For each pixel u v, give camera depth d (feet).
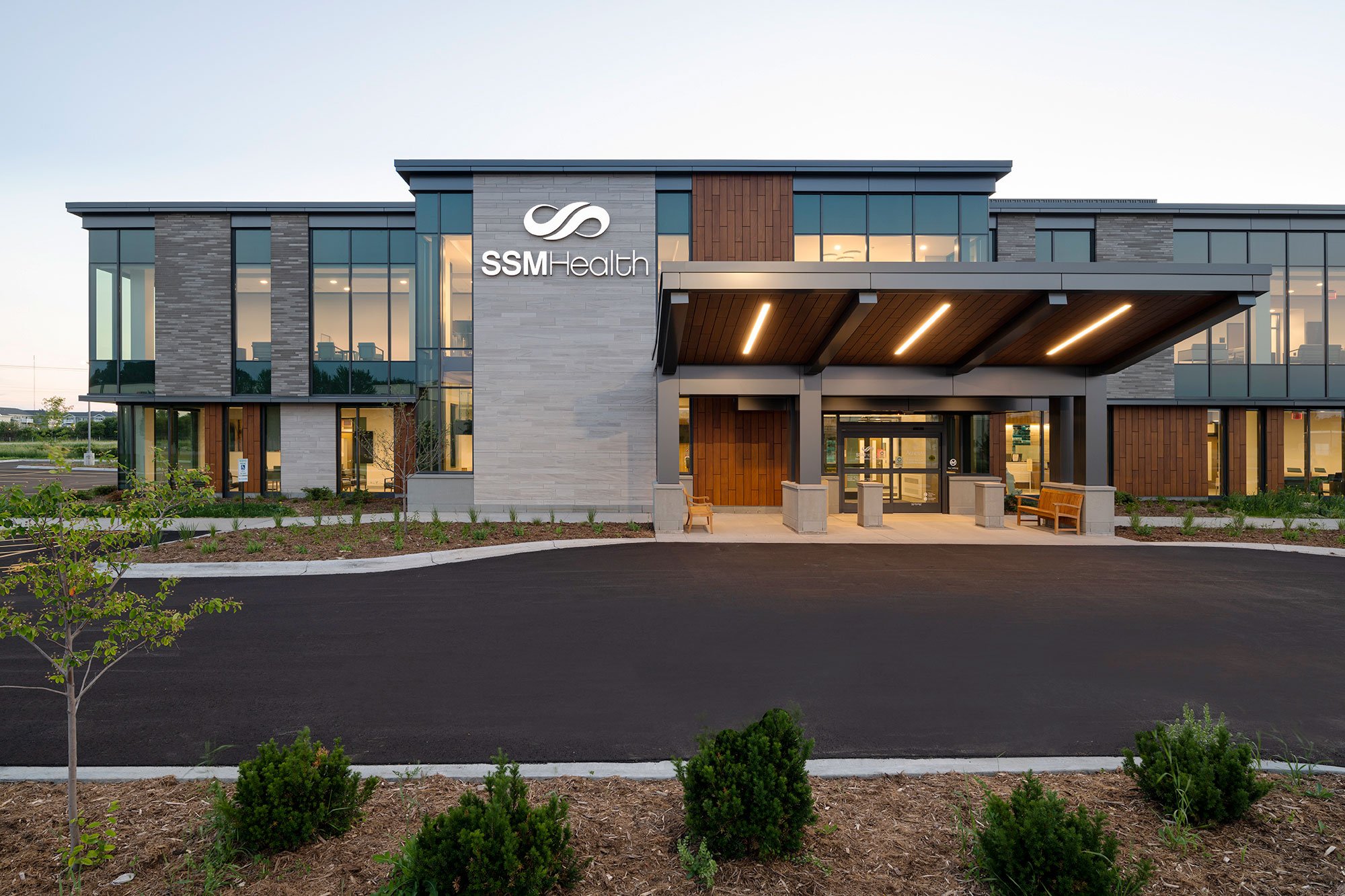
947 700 18.04
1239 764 11.62
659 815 11.64
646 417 55.83
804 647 22.63
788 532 49.26
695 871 9.78
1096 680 19.63
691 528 50.42
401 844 10.30
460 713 17.17
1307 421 68.90
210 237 69.05
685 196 57.21
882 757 14.73
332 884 9.66
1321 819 11.54
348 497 67.97
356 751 14.98
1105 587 31.50
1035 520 54.85
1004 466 62.08
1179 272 37.55
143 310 70.08
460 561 37.99
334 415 69.51
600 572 34.99
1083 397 49.52
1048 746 15.29
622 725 16.40
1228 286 37.47
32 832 11.11
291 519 53.36
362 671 20.35
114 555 12.14
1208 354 67.72
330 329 69.00
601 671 20.33
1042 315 39.55
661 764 14.07
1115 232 66.85
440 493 56.75
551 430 55.62
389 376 68.95
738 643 23.17
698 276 37.50
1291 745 15.38
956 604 28.37
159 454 15.35
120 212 68.33
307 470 69.41
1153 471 67.82
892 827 11.25
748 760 10.72
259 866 10.03
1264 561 38.37
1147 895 9.41
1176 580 33.09
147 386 69.77
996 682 19.47
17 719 16.72
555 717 16.92
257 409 70.13
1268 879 9.81
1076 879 8.95
